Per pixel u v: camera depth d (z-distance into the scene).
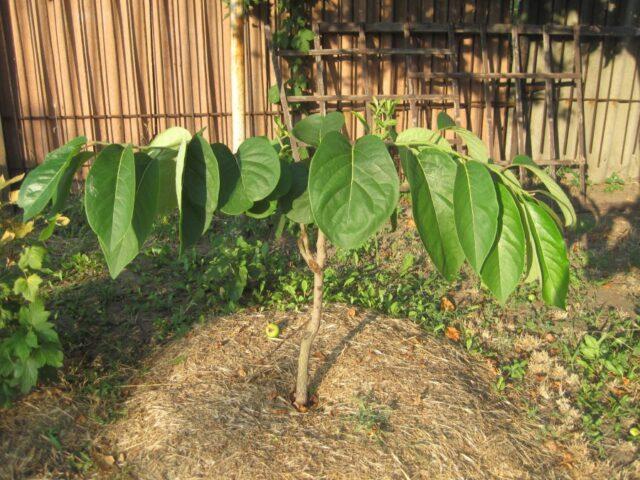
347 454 3.19
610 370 4.17
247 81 7.06
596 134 7.94
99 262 5.38
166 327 4.47
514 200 2.03
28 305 3.70
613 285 5.39
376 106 7.03
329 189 1.83
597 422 3.67
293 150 2.78
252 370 3.85
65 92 6.69
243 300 4.89
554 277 2.07
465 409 3.57
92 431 3.42
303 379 3.49
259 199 2.10
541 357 4.27
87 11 6.55
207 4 6.77
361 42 7.07
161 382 3.79
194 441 3.24
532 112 7.75
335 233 1.82
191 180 2.02
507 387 3.96
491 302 5.02
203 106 7.02
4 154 6.51
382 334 4.26
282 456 3.16
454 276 1.99
